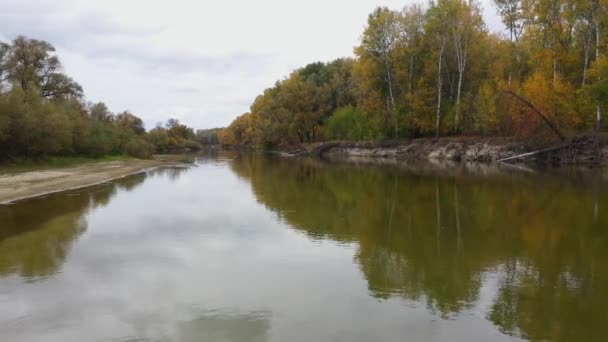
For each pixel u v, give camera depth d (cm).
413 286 1094
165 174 4594
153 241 1567
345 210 2192
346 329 859
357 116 7850
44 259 1347
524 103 4891
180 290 1080
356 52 6488
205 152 13875
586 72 4309
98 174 4306
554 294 1031
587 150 4575
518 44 5600
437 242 1527
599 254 1355
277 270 1232
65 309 963
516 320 889
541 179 3416
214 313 942
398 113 6456
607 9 4162
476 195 2633
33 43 6197
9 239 1599
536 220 1881
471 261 1297
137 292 1067
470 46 5762
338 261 1314
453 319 900
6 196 2695
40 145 4659
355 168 5091
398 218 1973
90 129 6469
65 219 1973
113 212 2155
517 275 1164
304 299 1016
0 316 926
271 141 10088
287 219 1967
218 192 2953
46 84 6412
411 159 6322
